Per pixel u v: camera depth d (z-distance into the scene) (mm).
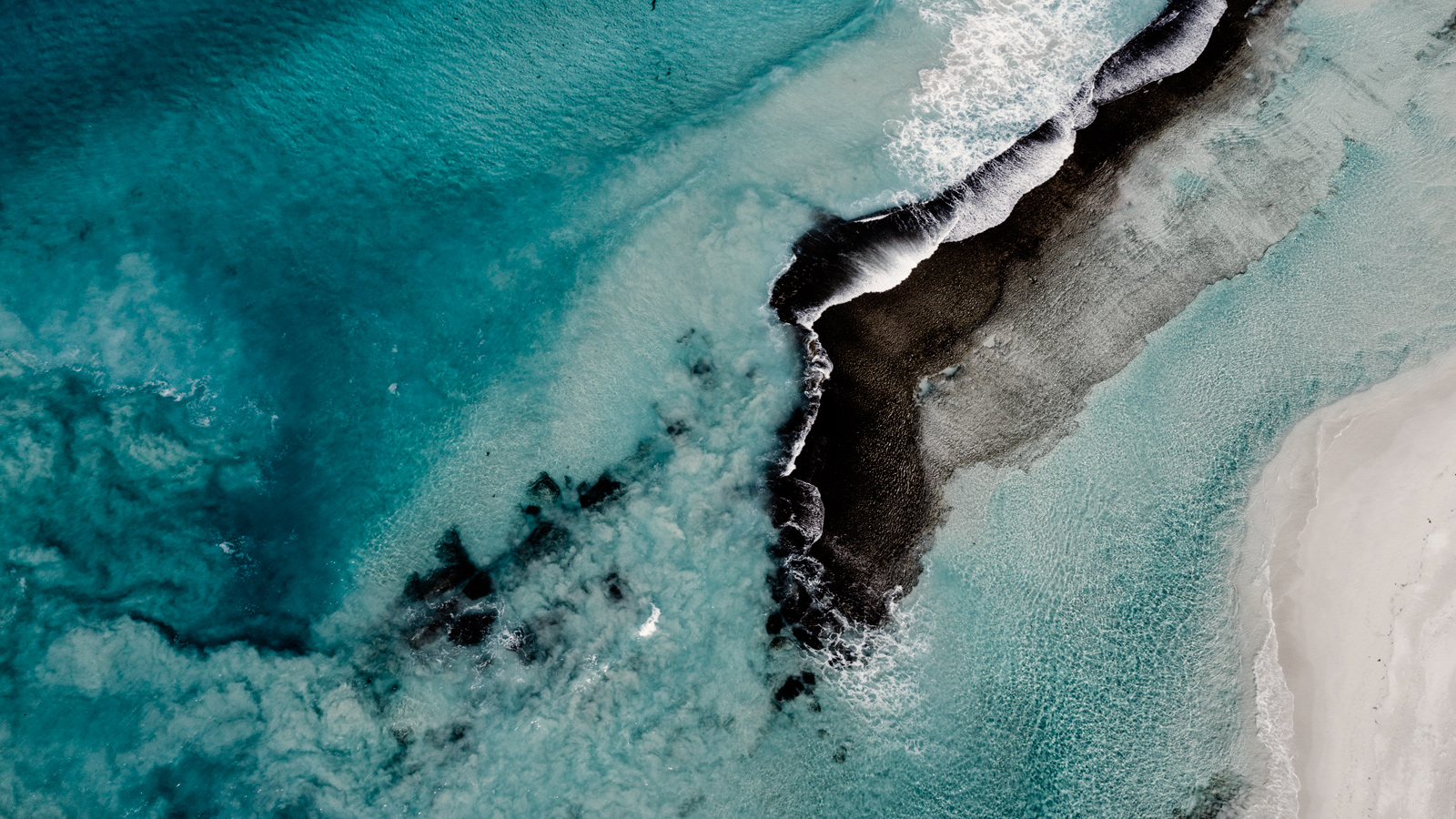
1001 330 17766
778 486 16266
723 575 15469
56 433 15477
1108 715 14602
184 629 14508
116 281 16844
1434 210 18578
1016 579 15617
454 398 16578
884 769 14344
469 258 17969
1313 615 15031
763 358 17312
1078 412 16938
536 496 15844
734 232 18328
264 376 16672
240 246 17703
